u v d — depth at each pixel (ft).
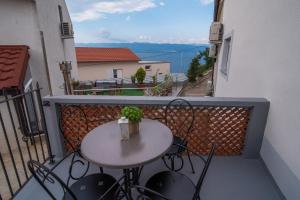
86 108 7.95
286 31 6.45
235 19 12.93
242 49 11.16
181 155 7.70
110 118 8.07
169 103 7.59
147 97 7.81
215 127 8.21
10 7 18.66
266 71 7.86
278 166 6.66
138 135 5.46
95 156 4.48
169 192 4.75
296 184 5.65
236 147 8.48
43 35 19.57
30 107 15.52
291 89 6.00
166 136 5.38
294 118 5.79
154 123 6.26
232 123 8.12
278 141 6.70
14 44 19.54
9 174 12.13
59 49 24.82
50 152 7.97
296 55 5.82
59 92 23.45
